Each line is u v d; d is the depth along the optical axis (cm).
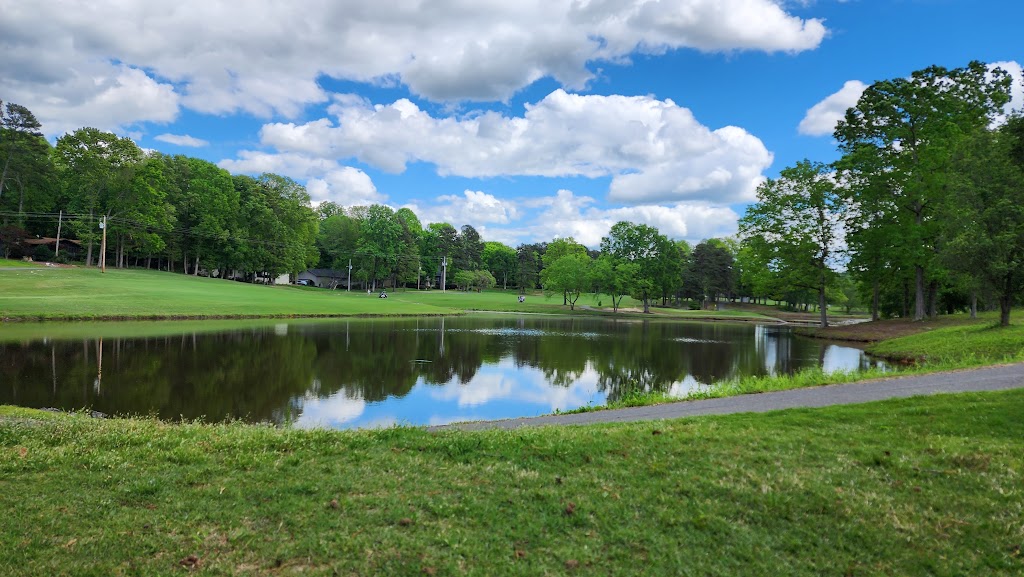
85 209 6838
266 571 455
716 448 762
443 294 10700
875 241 4250
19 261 6419
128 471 659
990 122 3662
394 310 6047
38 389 1645
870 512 572
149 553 479
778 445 775
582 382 2141
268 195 9250
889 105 3916
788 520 566
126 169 6919
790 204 4728
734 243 10862
